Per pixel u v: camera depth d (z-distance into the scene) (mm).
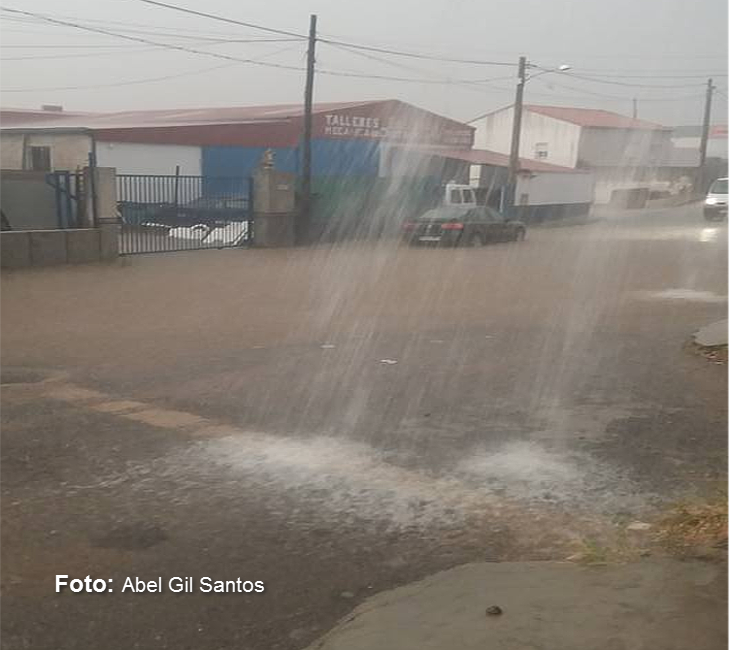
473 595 3764
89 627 3652
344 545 4520
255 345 10148
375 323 11930
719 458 6035
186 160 32750
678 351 10039
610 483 5520
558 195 39875
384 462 5906
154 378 8352
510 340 10742
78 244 17797
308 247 24578
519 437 6543
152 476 5559
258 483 5449
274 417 7039
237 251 22734
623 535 4598
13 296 13664
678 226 36000
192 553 4398
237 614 3783
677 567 3986
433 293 15258
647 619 3438
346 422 6922
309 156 25891
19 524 4730
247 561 4312
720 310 13508
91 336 10555
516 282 17125
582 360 9500
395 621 3553
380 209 30234
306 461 5906
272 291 15125
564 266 20406
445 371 8875
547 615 3518
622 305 14062
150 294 14375
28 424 6711
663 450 6227
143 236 22469
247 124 32781
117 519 4828
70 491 5262
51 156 29859
